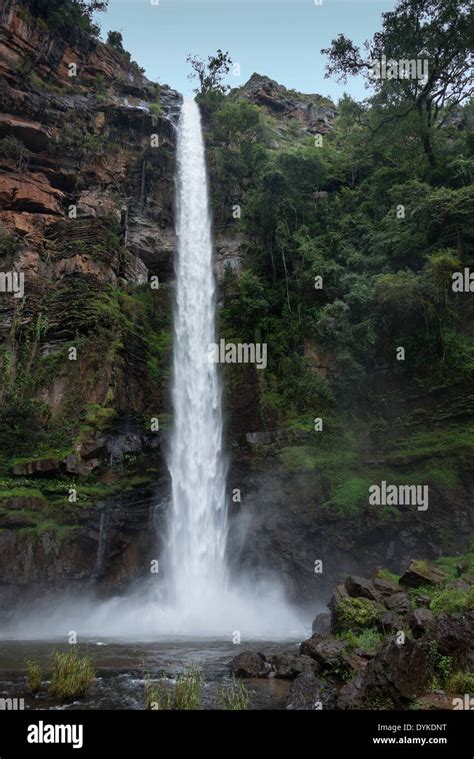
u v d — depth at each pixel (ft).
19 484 71.92
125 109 124.06
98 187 114.11
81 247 96.53
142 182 119.14
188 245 115.85
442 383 77.41
